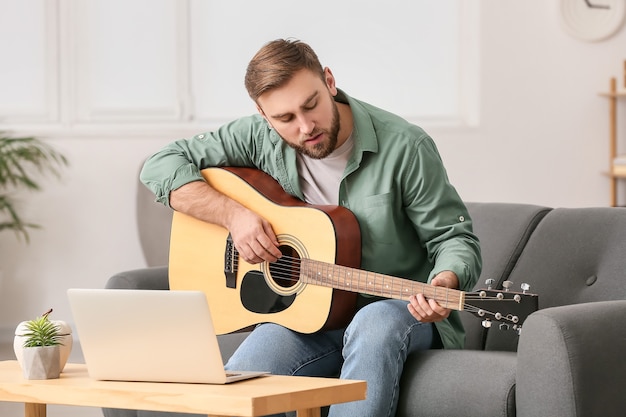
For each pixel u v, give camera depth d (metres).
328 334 2.64
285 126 2.55
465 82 6.52
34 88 6.49
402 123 2.70
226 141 2.93
